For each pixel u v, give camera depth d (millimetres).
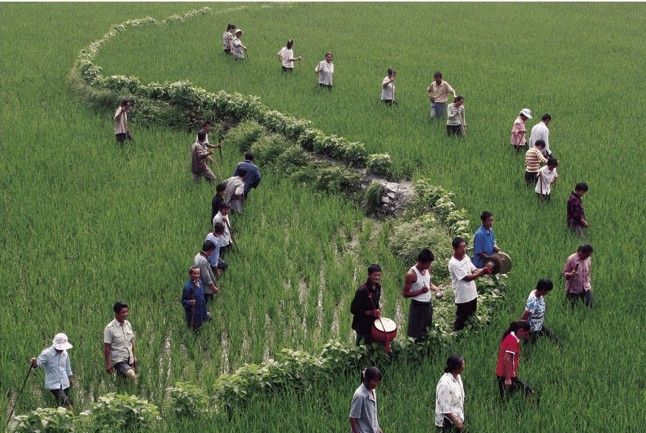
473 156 23938
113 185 23453
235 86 31078
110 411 12625
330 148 24234
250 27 44250
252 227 20594
